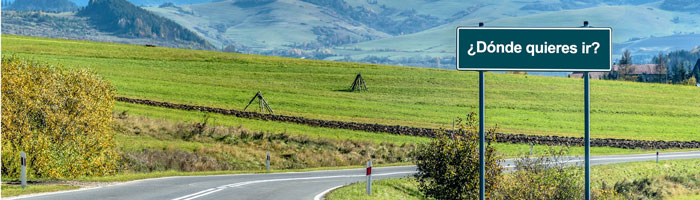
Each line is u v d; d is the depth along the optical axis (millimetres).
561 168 34438
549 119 93188
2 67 33875
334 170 46406
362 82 113375
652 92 126875
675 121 99125
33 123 33625
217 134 59156
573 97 115188
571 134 81812
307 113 84500
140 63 121062
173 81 102875
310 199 24844
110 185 27938
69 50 127812
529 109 100875
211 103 85688
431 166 29156
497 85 123250
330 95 102750
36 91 33688
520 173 33688
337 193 26922
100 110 36250
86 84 36094
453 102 103250
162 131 57625
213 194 25594
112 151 37219
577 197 33812
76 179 31375
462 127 29156
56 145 33500
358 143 61594
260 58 143750
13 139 32375
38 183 28047
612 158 61375
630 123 94562
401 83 119875
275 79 116562
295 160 54375
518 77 135625
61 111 34281
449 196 28922
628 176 53250
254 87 105000
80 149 34500
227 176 37312
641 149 72688
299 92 103500
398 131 71500
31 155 32406
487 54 19844
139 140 52906
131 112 68688
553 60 19719
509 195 32406
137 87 92375
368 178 28078
